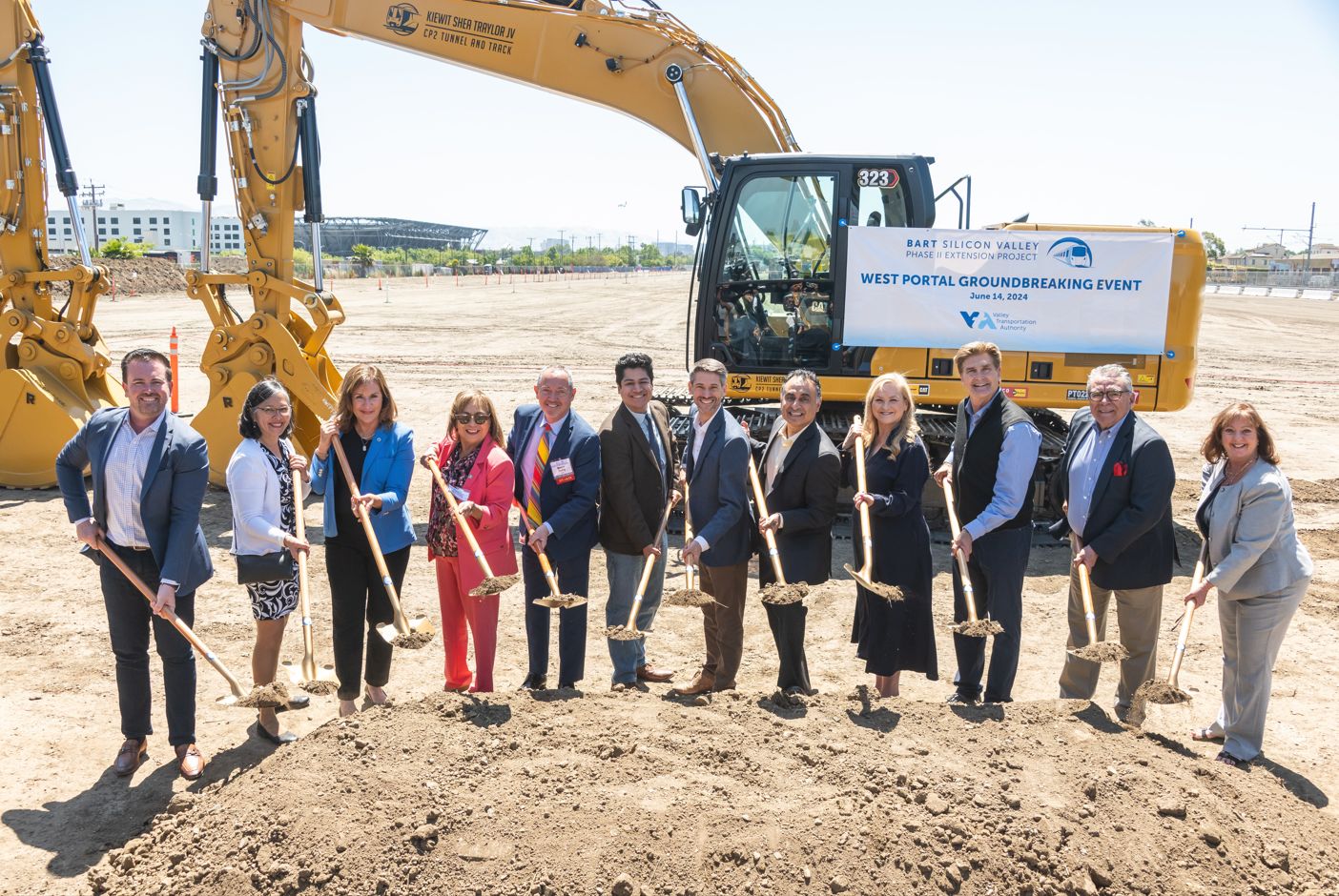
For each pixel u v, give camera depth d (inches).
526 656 236.5
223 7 356.2
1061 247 320.5
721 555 193.9
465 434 191.3
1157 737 167.3
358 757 149.4
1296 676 232.7
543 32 370.3
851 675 228.5
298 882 127.8
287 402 182.5
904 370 330.6
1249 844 139.6
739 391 340.8
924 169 328.8
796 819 135.7
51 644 235.3
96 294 390.3
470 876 127.5
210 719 199.6
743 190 332.5
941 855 130.9
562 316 1374.3
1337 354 1032.8
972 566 196.5
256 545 181.2
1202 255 319.9
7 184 363.3
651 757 150.7
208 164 362.6
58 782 174.4
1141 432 178.4
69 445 171.3
